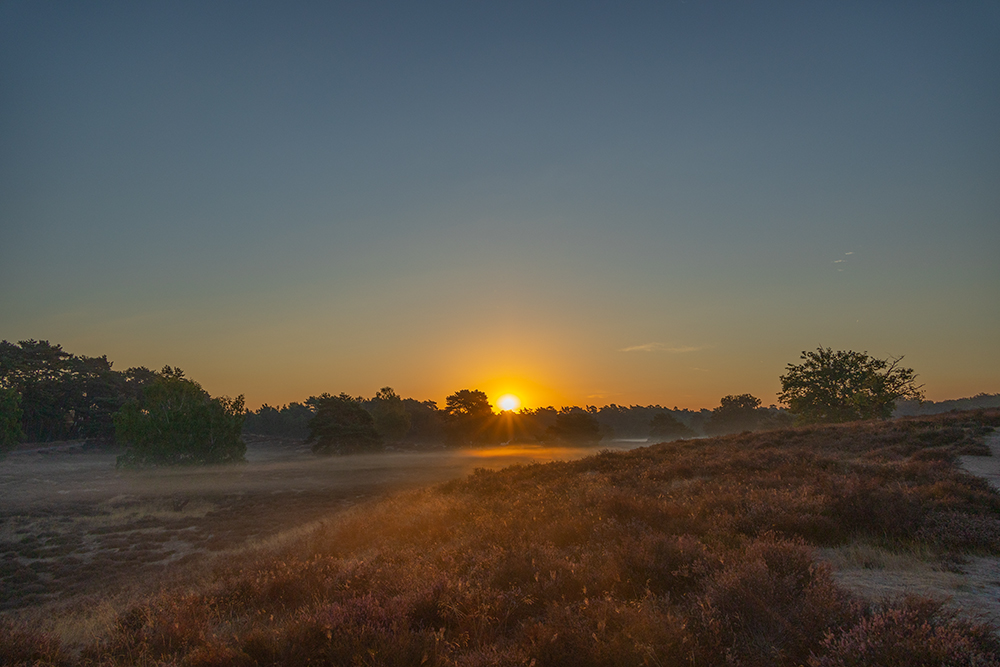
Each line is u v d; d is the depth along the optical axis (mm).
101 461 83938
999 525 8688
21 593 18234
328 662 5113
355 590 7324
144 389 64375
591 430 143750
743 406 198250
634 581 6523
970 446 17844
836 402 58250
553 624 5141
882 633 4250
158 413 59000
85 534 28828
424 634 5387
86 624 8922
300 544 16031
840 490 10750
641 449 29359
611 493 12711
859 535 8844
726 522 9250
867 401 56156
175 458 57281
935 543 8125
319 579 8711
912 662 3932
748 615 5008
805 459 17109
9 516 34562
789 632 4695
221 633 6707
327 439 97062
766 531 8469
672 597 6035
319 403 100812
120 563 22125
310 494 43344
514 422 170000
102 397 110688
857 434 24125
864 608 5090
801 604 5047
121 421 58875
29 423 114562
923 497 10617
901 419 28047
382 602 6645
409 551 10727
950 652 3945
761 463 17281
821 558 7773
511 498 16891
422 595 6477
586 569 7059
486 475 26578
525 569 7164
